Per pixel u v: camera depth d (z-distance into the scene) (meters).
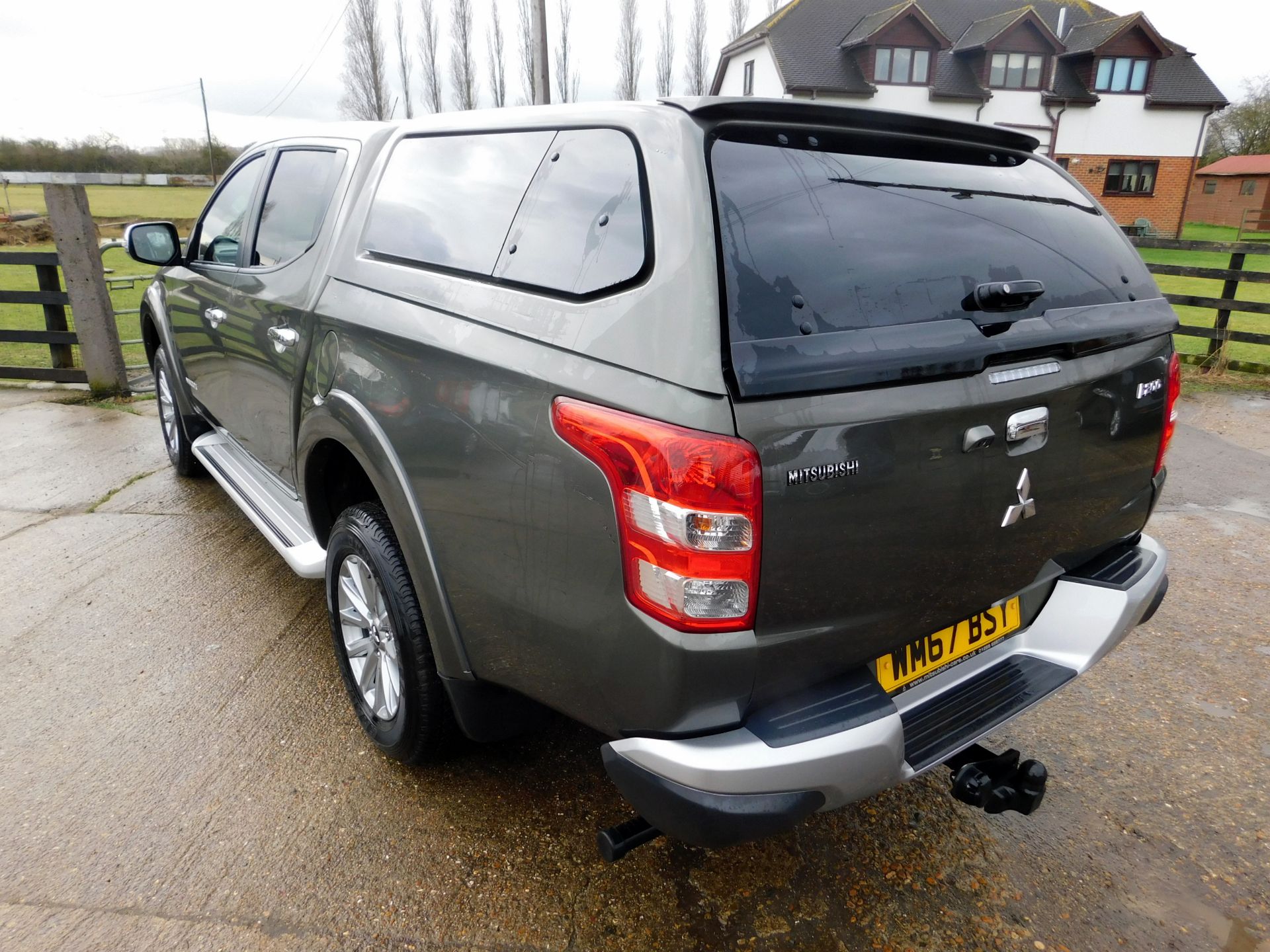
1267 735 2.62
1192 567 3.79
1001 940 1.88
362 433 2.06
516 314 1.71
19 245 18.12
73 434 5.51
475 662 1.90
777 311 1.44
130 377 7.23
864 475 1.48
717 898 1.97
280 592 3.35
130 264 16.22
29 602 3.25
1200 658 3.05
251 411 3.08
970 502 1.65
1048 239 1.96
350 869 2.02
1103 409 1.90
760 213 1.52
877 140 1.83
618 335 1.48
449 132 2.21
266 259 2.87
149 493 4.41
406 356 1.94
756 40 30.83
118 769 2.34
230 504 4.26
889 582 1.59
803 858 2.10
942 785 2.38
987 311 1.67
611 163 1.68
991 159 2.05
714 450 1.35
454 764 2.40
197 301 3.46
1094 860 2.12
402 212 2.24
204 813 2.19
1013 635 2.01
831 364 1.42
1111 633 1.99
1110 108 29.59
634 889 1.99
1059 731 2.62
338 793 2.27
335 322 2.26
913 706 1.79
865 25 29.75
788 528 1.42
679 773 1.46
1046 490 1.81
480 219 1.96
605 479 1.46
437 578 1.90
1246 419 6.27
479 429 1.71
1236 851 2.16
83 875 1.98
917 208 1.75
